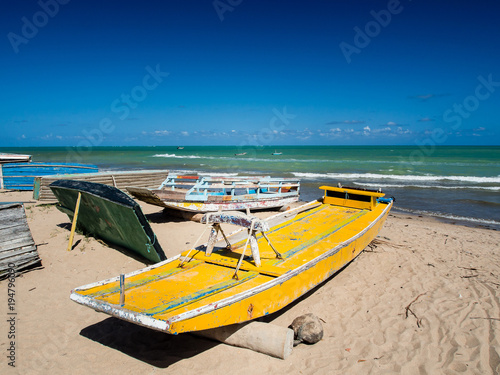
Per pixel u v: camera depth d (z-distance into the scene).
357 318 5.81
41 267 7.20
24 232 6.96
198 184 12.32
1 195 15.03
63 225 10.10
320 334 5.02
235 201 12.55
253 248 5.44
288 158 55.94
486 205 17.33
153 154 73.81
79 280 6.73
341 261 6.84
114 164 41.16
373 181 26.11
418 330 5.44
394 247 9.83
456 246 10.16
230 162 46.00
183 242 9.30
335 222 8.51
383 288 7.00
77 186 7.93
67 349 4.74
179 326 3.70
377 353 4.83
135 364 4.45
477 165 39.03
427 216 15.02
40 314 5.58
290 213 9.48
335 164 42.06
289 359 4.62
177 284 4.94
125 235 7.42
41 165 16.45
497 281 7.41
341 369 4.45
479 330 5.40
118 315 4.05
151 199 10.96
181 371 4.32
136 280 5.14
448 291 6.88
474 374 4.41
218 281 5.05
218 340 4.90
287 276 5.11
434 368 4.53
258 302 4.71
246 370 4.37
